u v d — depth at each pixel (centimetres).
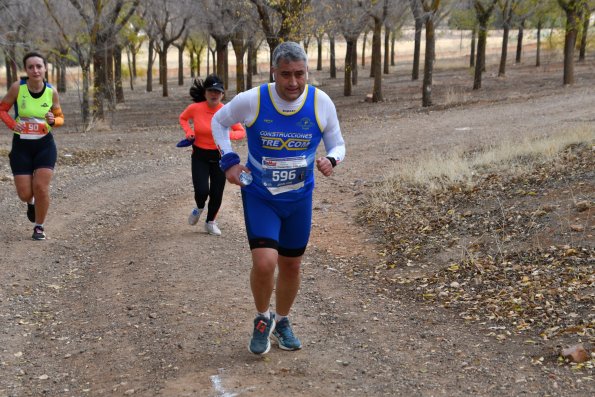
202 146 747
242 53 2488
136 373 417
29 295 583
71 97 3891
